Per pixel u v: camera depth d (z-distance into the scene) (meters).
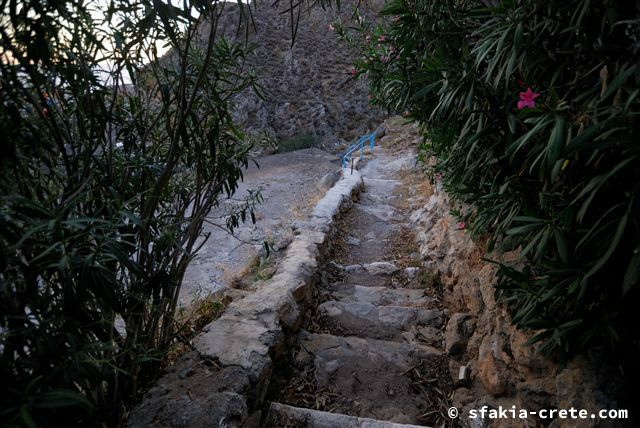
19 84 0.87
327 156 9.28
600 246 1.03
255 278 2.74
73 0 0.93
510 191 1.48
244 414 1.44
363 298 2.90
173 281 1.49
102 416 1.14
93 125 1.13
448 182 2.61
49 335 0.86
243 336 1.80
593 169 1.07
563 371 1.28
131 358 1.37
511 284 1.35
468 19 1.58
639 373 1.14
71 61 1.09
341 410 1.87
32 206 0.83
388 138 9.64
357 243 3.97
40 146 1.01
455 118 1.47
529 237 1.38
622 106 0.91
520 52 1.16
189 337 1.98
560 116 0.97
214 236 4.38
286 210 5.29
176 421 1.33
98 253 0.93
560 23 1.05
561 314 1.28
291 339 2.18
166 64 1.54
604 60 1.00
